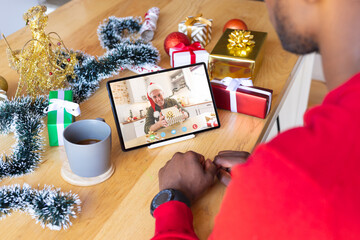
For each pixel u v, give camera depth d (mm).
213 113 955
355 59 389
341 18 379
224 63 1073
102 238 688
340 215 315
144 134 903
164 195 700
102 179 804
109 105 1029
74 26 1375
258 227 339
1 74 1120
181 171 758
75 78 1052
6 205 725
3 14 2283
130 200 765
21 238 686
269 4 435
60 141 889
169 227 618
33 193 750
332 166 323
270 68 1162
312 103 2297
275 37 1327
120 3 1546
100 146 759
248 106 964
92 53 1222
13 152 847
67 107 880
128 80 916
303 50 434
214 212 742
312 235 321
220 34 1328
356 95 346
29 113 893
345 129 332
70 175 809
